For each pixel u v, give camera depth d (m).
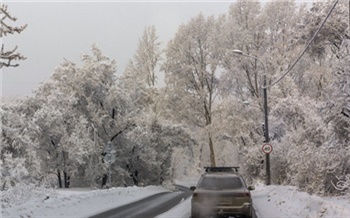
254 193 25.22
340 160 17.89
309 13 25.72
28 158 30.19
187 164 70.38
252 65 40.72
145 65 53.88
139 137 41.16
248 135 39.50
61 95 38.88
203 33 49.75
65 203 17.58
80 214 16.05
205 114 49.84
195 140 46.75
